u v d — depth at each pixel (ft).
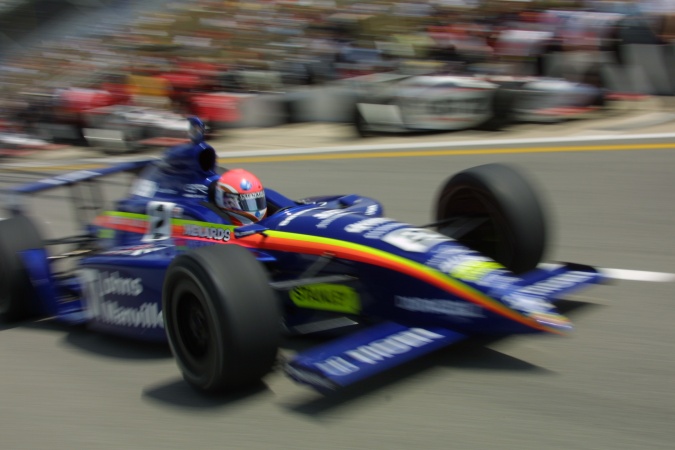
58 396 29.22
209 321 26.40
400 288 29.50
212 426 25.66
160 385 29.35
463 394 26.48
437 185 66.39
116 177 83.51
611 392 26.25
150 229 37.06
